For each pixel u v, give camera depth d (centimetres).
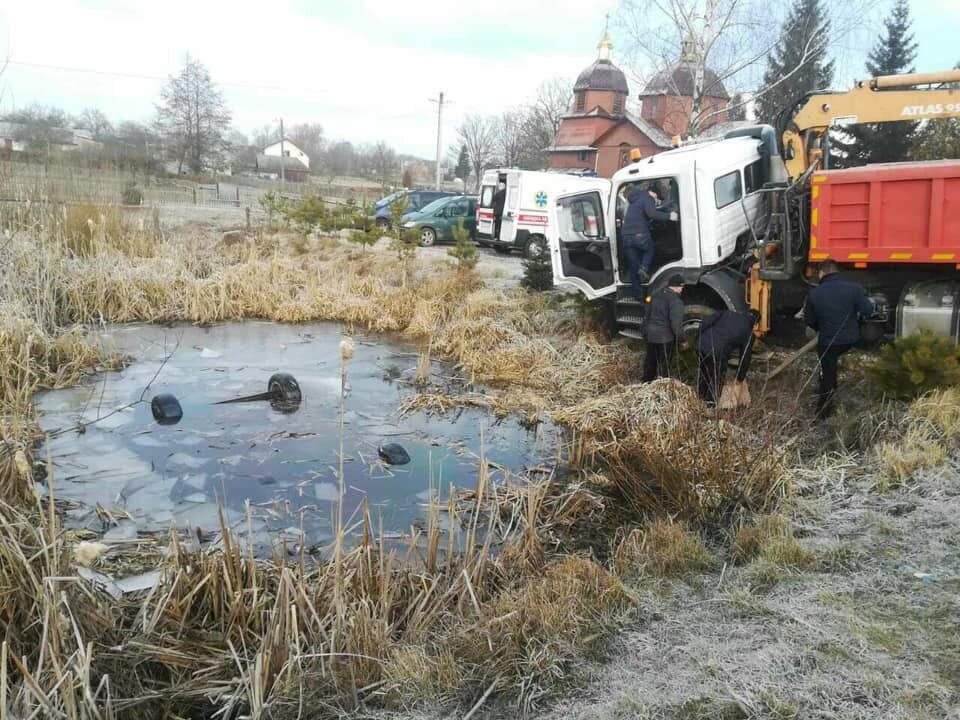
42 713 296
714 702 316
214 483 616
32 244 1205
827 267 700
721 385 781
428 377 972
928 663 334
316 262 1608
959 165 662
